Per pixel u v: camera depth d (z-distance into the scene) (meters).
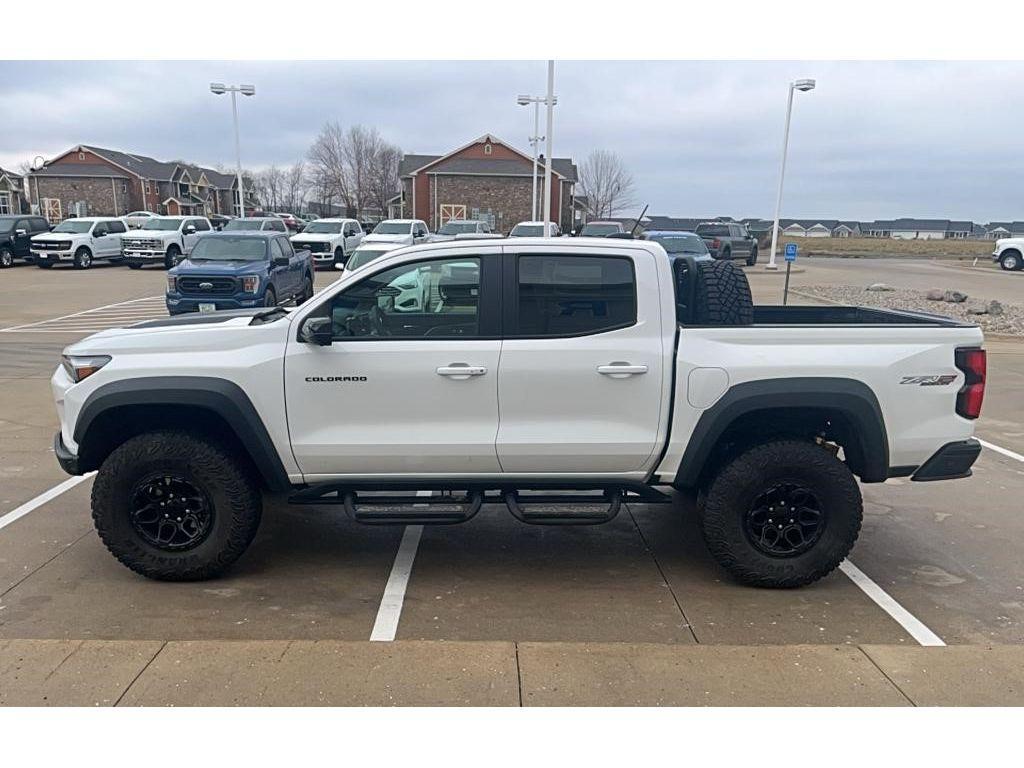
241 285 14.14
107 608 4.05
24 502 5.56
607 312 4.20
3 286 22.83
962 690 3.28
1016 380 10.34
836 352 4.17
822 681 3.32
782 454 4.18
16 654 3.43
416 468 4.28
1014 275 32.50
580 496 4.46
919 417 4.23
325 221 31.38
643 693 3.22
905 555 4.87
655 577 4.54
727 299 4.45
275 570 4.56
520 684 3.27
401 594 4.27
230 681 3.26
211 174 86.56
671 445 4.22
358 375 4.15
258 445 4.18
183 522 4.31
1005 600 4.27
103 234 29.55
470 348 4.14
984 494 6.03
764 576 4.29
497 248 4.20
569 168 61.94
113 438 4.45
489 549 4.93
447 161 57.19
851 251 54.75
